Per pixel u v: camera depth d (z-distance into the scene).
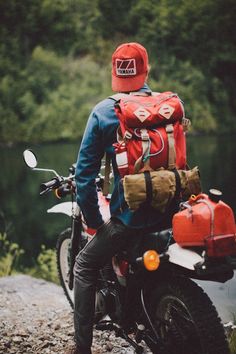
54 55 88.06
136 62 3.53
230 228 3.26
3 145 74.44
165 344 3.59
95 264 3.71
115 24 92.94
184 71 83.75
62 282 5.03
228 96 83.94
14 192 40.88
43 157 53.75
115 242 3.59
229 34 89.00
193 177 3.44
